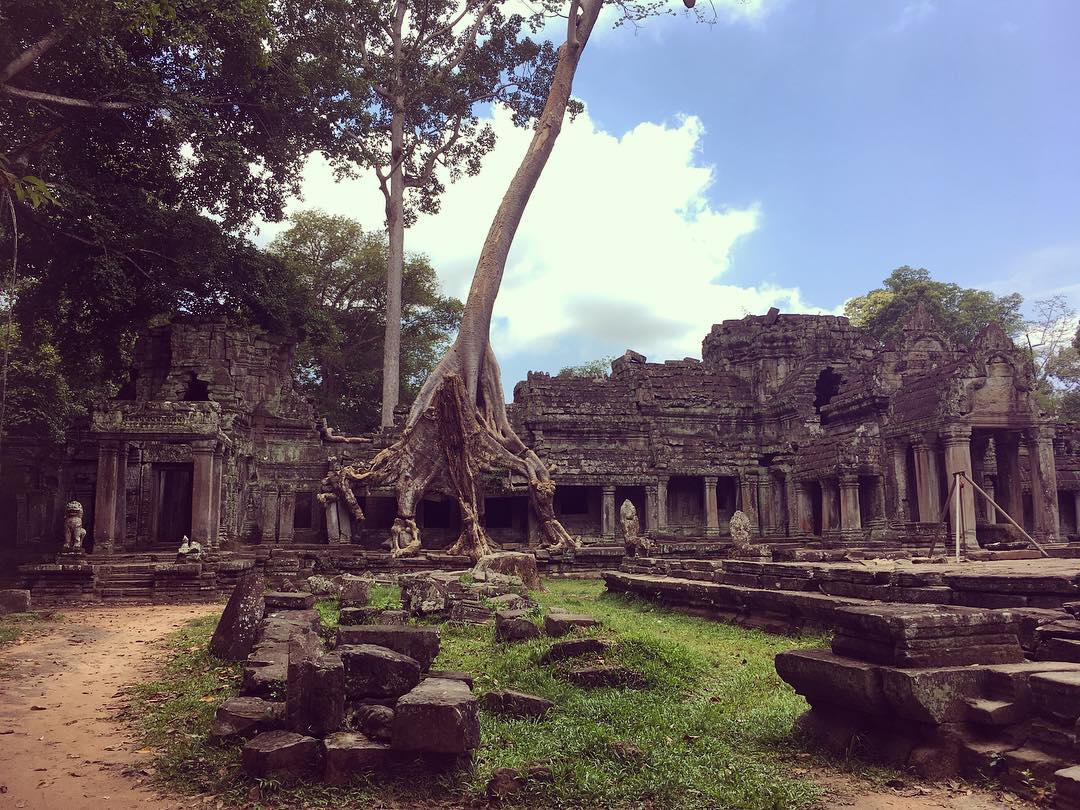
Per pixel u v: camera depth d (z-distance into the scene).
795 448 42.12
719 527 44.22
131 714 8.97
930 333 39.25
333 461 34.53
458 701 6.50
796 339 48.12
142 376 35.91
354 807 5.99
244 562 24.06
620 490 42.66
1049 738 6.03
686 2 31.38
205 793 6.37
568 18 35.78
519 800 6.11
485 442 32.47
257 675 8.39
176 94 28.41
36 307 31.52
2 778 6.81
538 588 23.44
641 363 49.09
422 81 42.88
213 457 26.67
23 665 11.95
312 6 37.31
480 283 34.22
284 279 37.75
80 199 27.30
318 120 34.25
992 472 37.53
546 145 35.75
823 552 19.72
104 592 22.28
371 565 28.20
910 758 6.47
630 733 7.54
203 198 34.22
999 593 10.81
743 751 7.13
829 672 7.06
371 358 58.94
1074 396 62.22
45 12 22.58
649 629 14.41
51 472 33.69
